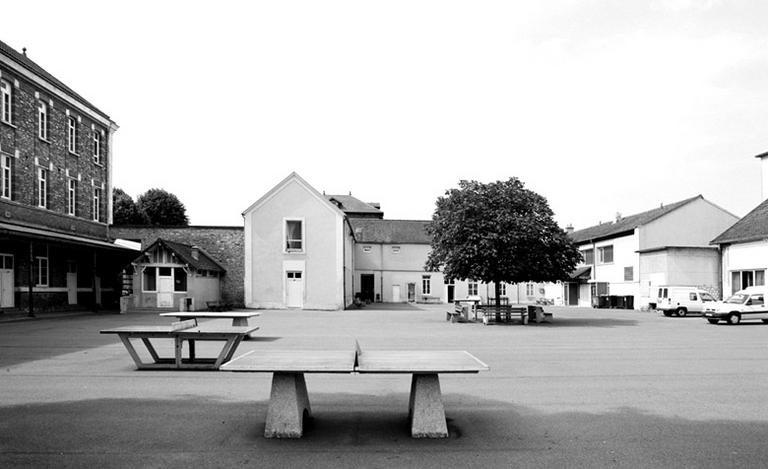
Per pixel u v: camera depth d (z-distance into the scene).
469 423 7.20
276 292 40.66
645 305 44.28
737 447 6.21
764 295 27.56
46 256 31.56
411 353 7.52
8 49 30.23
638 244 45.16
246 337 18.50
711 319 27.97
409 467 5.54
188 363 11.53
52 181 32.28
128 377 10.41
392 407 8.06
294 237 41.19
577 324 27.25
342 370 6.21
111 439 6.43
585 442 6.38
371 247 63.25
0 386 9.55
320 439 6.47
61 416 7.46
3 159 28.11
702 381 10.25
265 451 6.02
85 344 15.83
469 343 17.17
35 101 30.67
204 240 42.47
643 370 11.54
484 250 27.02
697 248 41.62
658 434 6.71
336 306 40.69
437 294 63.19
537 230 27.22
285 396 6.58
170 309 35.84
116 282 39.03
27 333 19.23
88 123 36.88
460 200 28.53
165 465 5.57
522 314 27.48
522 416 7.56
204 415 7.54
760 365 12.33
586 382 10.12
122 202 62.00
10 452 5.95
